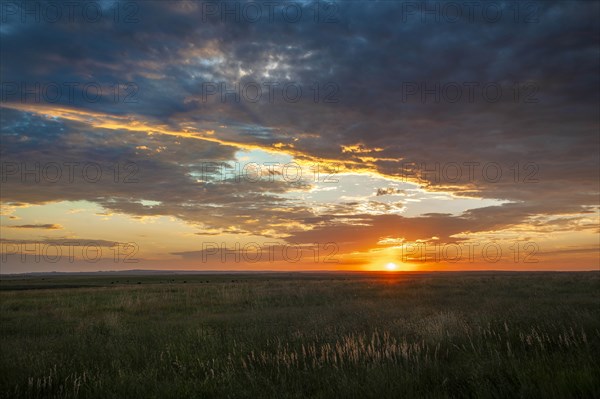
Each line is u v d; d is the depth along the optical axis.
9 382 6.22
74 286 55.50
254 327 10.75
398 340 8.06
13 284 65.00
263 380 5.71
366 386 5.01
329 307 15.88
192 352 7.98
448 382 5.23
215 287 37.31
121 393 5.51
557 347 6.80
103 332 11.95
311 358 7.05
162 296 26.98
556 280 33.00
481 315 10.20
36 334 12.31
